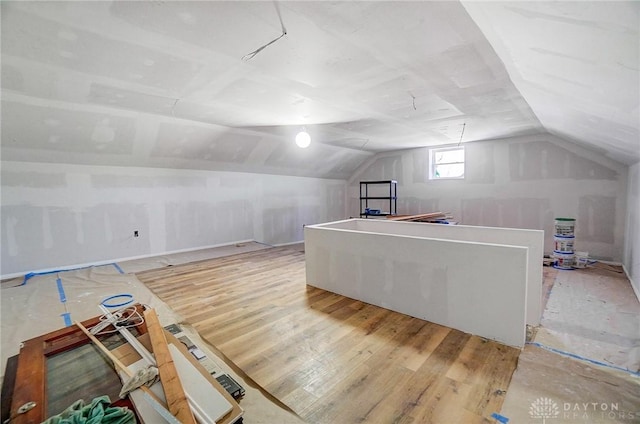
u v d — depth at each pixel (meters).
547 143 4.95
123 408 1.24
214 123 4.15
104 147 4.07
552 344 2.16
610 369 1.85
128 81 2.51
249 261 4.77
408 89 2.70
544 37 1.30
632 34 0.98
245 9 1.49
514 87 2.58
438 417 1.48
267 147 5.42
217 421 1.28
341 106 3.29
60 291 3.38
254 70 2.27
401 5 1.42
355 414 1.52
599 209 4.54
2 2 1.44
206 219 5.66
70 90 2.71
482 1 1.20
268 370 1.90
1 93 2.69
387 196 7.21
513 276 2.10
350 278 3.10
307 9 1.48
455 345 2.16
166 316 2.71
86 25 1.66
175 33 1.75
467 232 3.04
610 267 4.25
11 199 3.88
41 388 1.40
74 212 4.34
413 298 2.62
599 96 1.78
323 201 7.58
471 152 5.80
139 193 4.89
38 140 3.58
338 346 2.17
